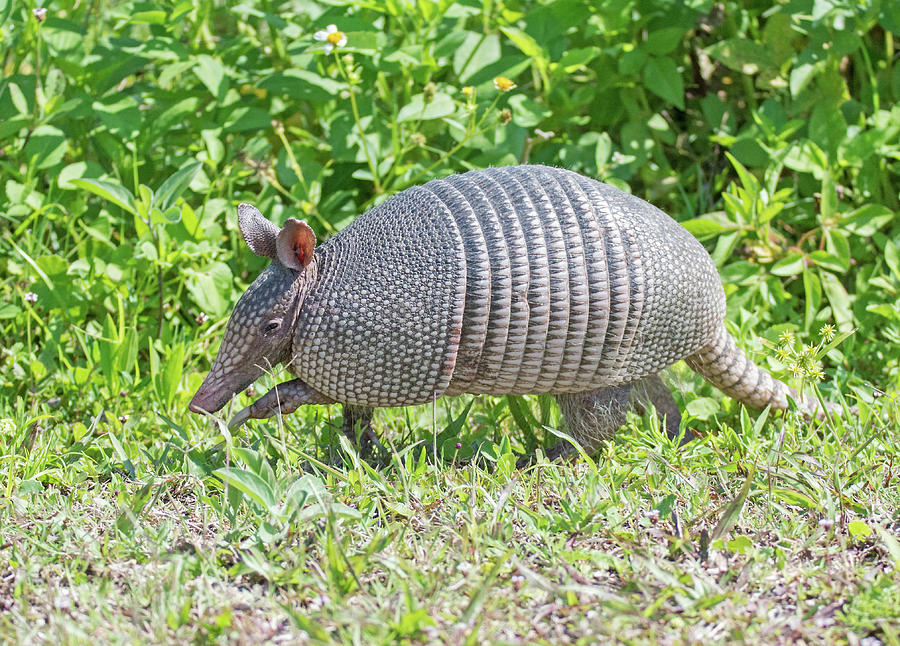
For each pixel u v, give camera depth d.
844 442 7.86
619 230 7.32
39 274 9.49
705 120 12.19
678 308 7.52
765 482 6.98
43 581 5.64
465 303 7.12
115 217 10.60
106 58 10.72
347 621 4.92
